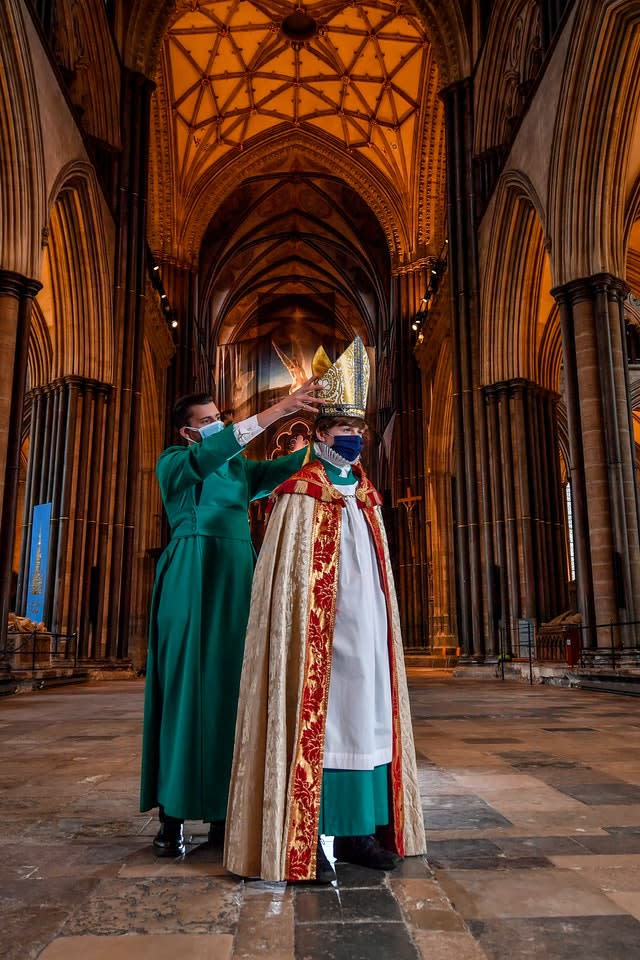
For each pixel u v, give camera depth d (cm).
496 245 1856
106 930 190
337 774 242
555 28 1493
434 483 2802
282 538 257
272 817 228
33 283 1292
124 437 1911
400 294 3170
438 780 387
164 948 178
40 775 412
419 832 254
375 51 2952
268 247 4031
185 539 283
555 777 395
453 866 242
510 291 1848
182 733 260
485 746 516
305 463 283
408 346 3112
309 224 3872
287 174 3525
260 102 3184
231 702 268
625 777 394
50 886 225
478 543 1850
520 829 288
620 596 1227
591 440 1295
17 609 1794
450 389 2627
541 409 1861
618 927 190
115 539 1862
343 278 4153
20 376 1262
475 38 2088
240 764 239
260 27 2878
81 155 1652
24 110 1264
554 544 1791
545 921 195
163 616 277
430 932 187
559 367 1950
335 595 251
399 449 3006
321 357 277
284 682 242
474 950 176
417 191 3155
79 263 1802
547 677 1385
